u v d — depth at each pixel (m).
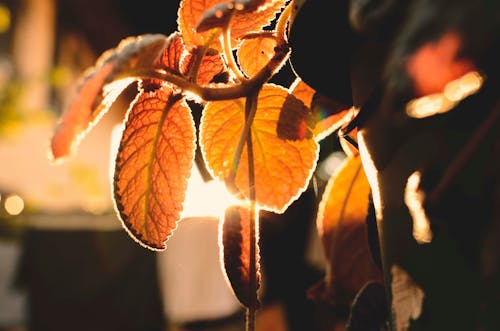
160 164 0.32
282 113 0.33
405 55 0.23
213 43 0.33
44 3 3.05
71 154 0.25
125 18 2.48
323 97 0.35
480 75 0.23
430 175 0.25
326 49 0.30
